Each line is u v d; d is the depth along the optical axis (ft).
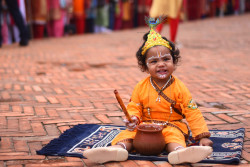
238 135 10.39
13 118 12.35
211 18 59.67
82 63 23.66
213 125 11.72
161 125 9.36
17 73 20.35
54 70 21.36
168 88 9.66
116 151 8.46
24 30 31.04
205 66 22.38
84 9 41.22
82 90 16.66
